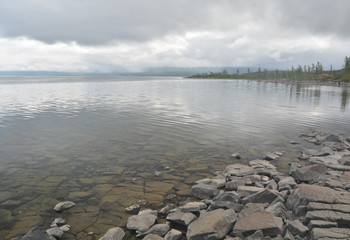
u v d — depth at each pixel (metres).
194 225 7.57
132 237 7.48
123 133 20.66
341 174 11.52
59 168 13.05
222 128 22.91
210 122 25.66
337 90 82.62
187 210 8.79
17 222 8.27
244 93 68.19
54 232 7.49
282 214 7.94
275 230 6.93
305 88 95.31
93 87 95.06
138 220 8.07
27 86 98.81
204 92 71.31
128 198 9.94
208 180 11.27
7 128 22.12
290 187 10.35
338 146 16.92
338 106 39.62
